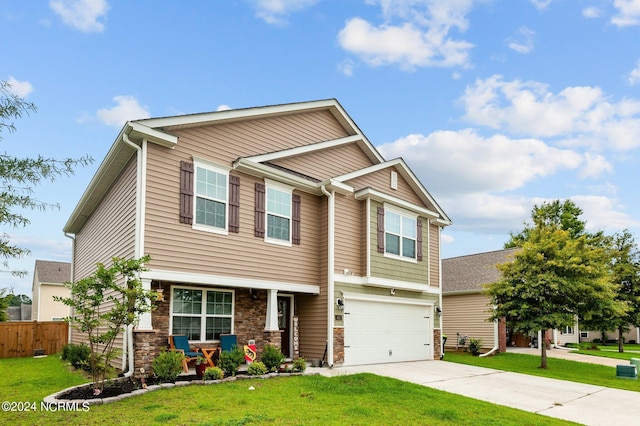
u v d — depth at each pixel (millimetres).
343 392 9766
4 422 6820
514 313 16969
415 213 17344
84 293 8773
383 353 15469
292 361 13672
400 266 16188
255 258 12742
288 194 14047
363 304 15031
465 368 15086
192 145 11773
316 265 14461
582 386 12859
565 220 38438
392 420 7777
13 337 17828
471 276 24125
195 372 11180
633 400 11156
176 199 11203
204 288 12250
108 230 13750
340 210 14805
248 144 13234
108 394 8391
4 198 6996
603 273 16906
